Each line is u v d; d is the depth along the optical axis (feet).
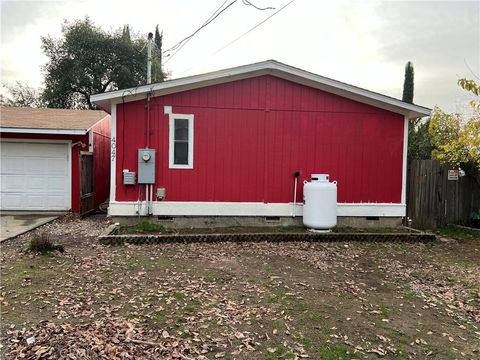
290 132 29.01
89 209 37.24
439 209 32.91
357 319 13.32
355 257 22.15
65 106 88.58
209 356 10.41
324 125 29.32
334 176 29.53
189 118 27.89
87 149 37.04
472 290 17.01
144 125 27.50
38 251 20.44
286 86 28.84
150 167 27.17
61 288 15.28
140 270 18.15
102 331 11.48
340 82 28.50
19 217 33.42
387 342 11.67
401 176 30.25
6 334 11.04
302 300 14.89
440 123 33.53
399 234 26.86
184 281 16.67
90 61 86.53
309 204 27.63
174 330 11.87
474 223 33.04
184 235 24.66
